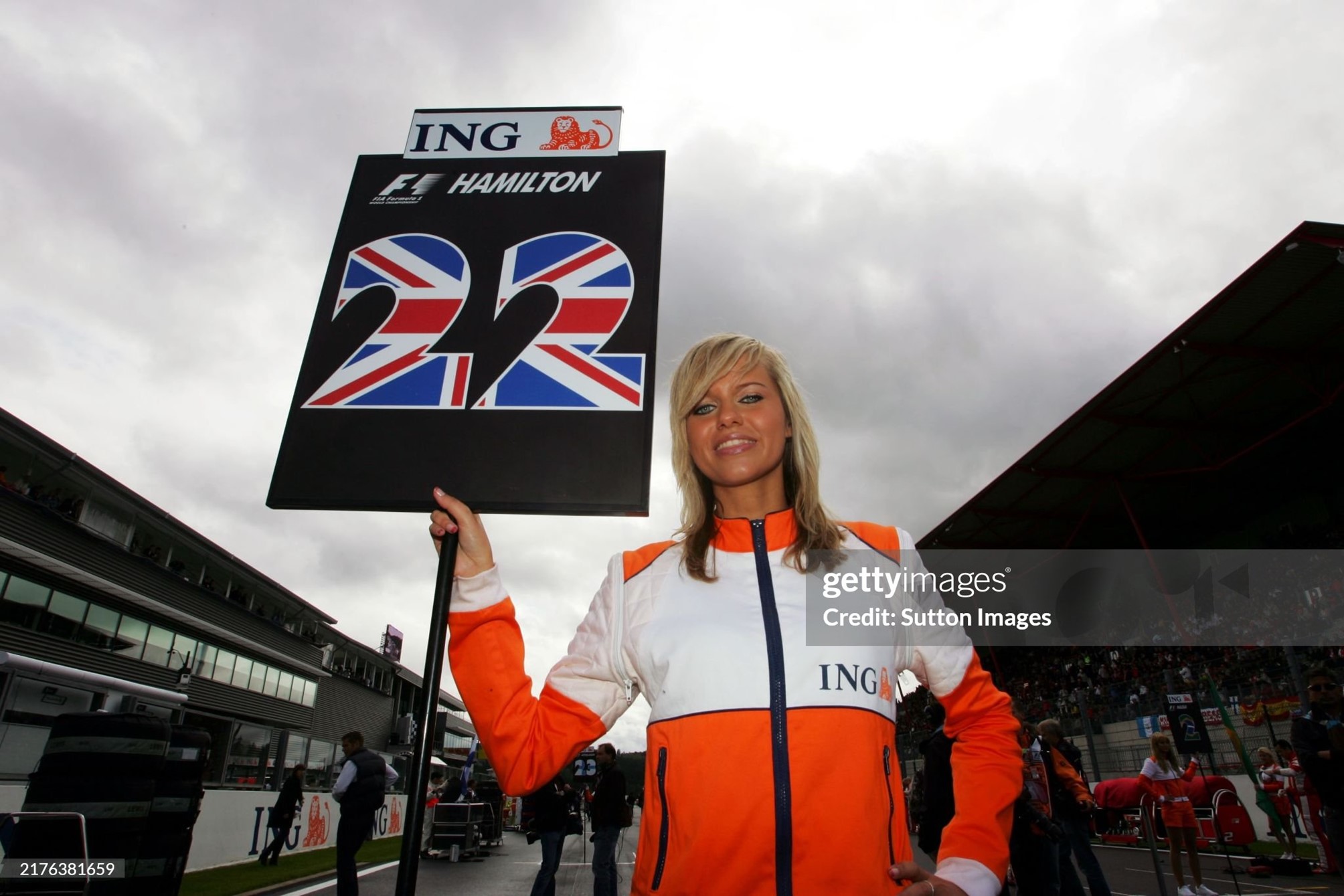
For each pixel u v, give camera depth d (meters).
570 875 9.04
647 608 1.21
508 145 1.92
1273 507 19.41
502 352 1.68
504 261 1.78
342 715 27.47
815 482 1.31
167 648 17.17
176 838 4.52
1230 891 6.12
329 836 13.39
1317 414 14.48
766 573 1.19
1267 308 11.77
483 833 12.65
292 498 1.57
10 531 13.67
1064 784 4.43
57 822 3.85
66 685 5.31
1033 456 17.03
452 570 1.30
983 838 1.01
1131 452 16.75
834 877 0.93
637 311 1.71
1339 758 3.70
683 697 1.06
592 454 1.57
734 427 1.29
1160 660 17.39
